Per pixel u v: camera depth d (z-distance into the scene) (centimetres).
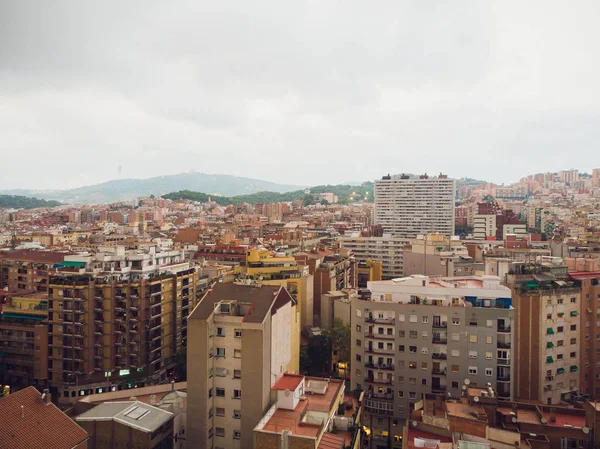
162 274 14762
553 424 7700
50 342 13750
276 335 8394
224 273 18525
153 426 7238
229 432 7819
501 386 10481
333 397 8162
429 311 10962
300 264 17662
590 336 11769
